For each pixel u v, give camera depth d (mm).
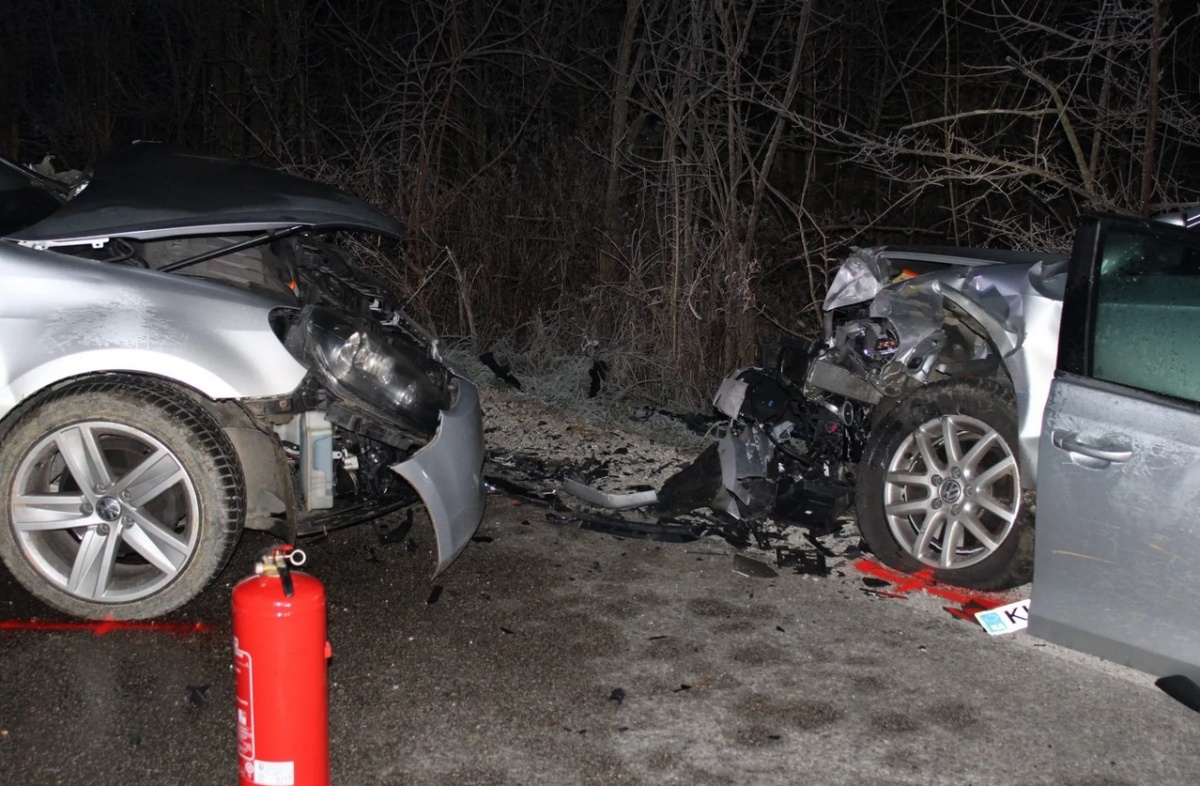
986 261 5523
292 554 2979
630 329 8805
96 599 4156
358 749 3436
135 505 4105
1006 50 12055
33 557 4121
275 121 11352
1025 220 10398
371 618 4410
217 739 3447
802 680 3986
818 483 5570
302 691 2826
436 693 3807
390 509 4730
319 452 4434
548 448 7125
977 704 3830
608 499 5871
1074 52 9352
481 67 11836
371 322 4645
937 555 4926
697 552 5320
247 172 5023
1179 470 3746
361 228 4746
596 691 3859
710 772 3369
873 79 13344
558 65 10570
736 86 8633
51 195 5285
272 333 4281
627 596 4738
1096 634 3959
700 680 3967
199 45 13305
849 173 12984
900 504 4980
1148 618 3818
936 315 5078
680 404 8438
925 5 12938
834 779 3348
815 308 8961
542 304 9852
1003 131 9688
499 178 10133
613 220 9750
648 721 3662
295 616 2787
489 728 3584
